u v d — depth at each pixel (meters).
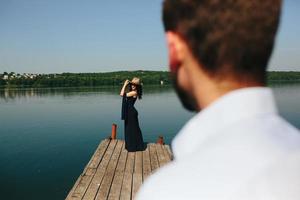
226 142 0.67
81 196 6.57
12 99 76.81
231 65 0.71
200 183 0.64
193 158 0.68
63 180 14.61
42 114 43.16
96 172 8.24
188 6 0.73
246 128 0.67
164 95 75.81
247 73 0.72
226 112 0.69
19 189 13.45
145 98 67.25
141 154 10.21
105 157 9.78
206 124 0.71
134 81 10.32
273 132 0.67
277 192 0.60
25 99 75.25
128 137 10.45
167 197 0.66
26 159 18.52
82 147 21.66
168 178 0.68
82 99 68.75
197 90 0.77
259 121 0.68
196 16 0.72
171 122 32.94
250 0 0.69
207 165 0.65
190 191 0.64
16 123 34.97
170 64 0.80
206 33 0.71
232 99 0.70
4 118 39.78
